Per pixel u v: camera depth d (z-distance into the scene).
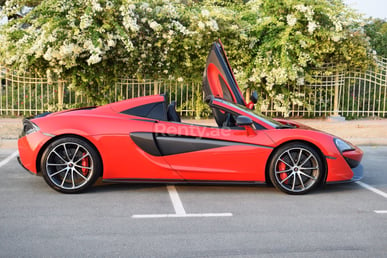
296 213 4.14
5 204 4.25
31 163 4.62
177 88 10.88
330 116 11.02
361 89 12.59
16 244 3.21
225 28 9.35
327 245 3.30
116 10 8.65
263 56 9.89
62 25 8.20
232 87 5.41
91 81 9.61
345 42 10.34
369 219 4.00
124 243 3.27
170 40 9.12
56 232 3.48
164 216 3.97
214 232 3.55
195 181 4.75
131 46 8.26
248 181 4.76
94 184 5.16
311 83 10.94
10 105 11.12
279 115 11.54
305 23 10.16
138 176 4.69
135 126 4.66
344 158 4.82
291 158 4.77
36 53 8.23
